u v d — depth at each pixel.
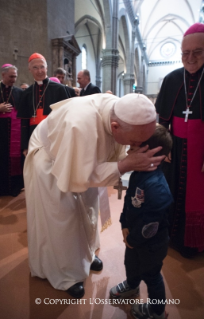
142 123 1.08
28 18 6.46
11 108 3.54
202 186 2.05
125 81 19.05
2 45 6.05
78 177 1.19
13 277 1.87
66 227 1.51
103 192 1.78
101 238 2.42
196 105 1.99
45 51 6.82
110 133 1.34
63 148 1.18
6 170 3.59
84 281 1.82
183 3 23.55
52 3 6.97
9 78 3.46
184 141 2.07
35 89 2.89
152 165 1.22
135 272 1.51
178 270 1.98
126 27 16.86
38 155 1.61
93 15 13.73
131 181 1.37
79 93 4.37
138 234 1.25
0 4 5.89
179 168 2.13
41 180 1.51
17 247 2.28
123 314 1.54
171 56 28.23
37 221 1.64
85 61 16.39
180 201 2.15
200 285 1.80
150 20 24.77
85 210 1.66
